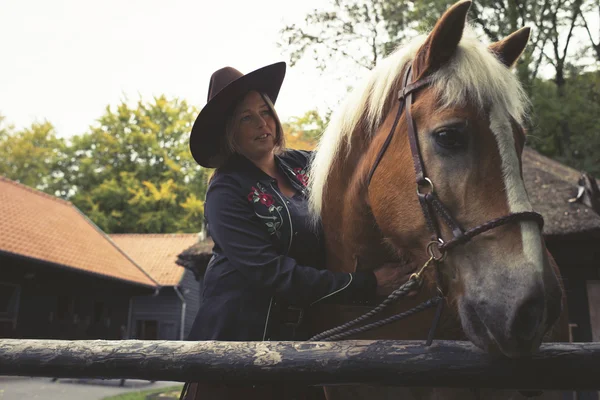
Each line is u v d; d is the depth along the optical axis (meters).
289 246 1.50
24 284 10.81
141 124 29.28
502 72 1.12
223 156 1.63
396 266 1.40
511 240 0.96
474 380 0.93
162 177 28.77
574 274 6.23
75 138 30.91
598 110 13.64
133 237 20.64
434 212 1.08
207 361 1.04
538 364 0.90
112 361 1.08
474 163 1.04
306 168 1.78
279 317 1.46
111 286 14.52
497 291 0.93
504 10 12.69
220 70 1.72
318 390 1.59
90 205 26.80
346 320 1.52
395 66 1.32
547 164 7.88
